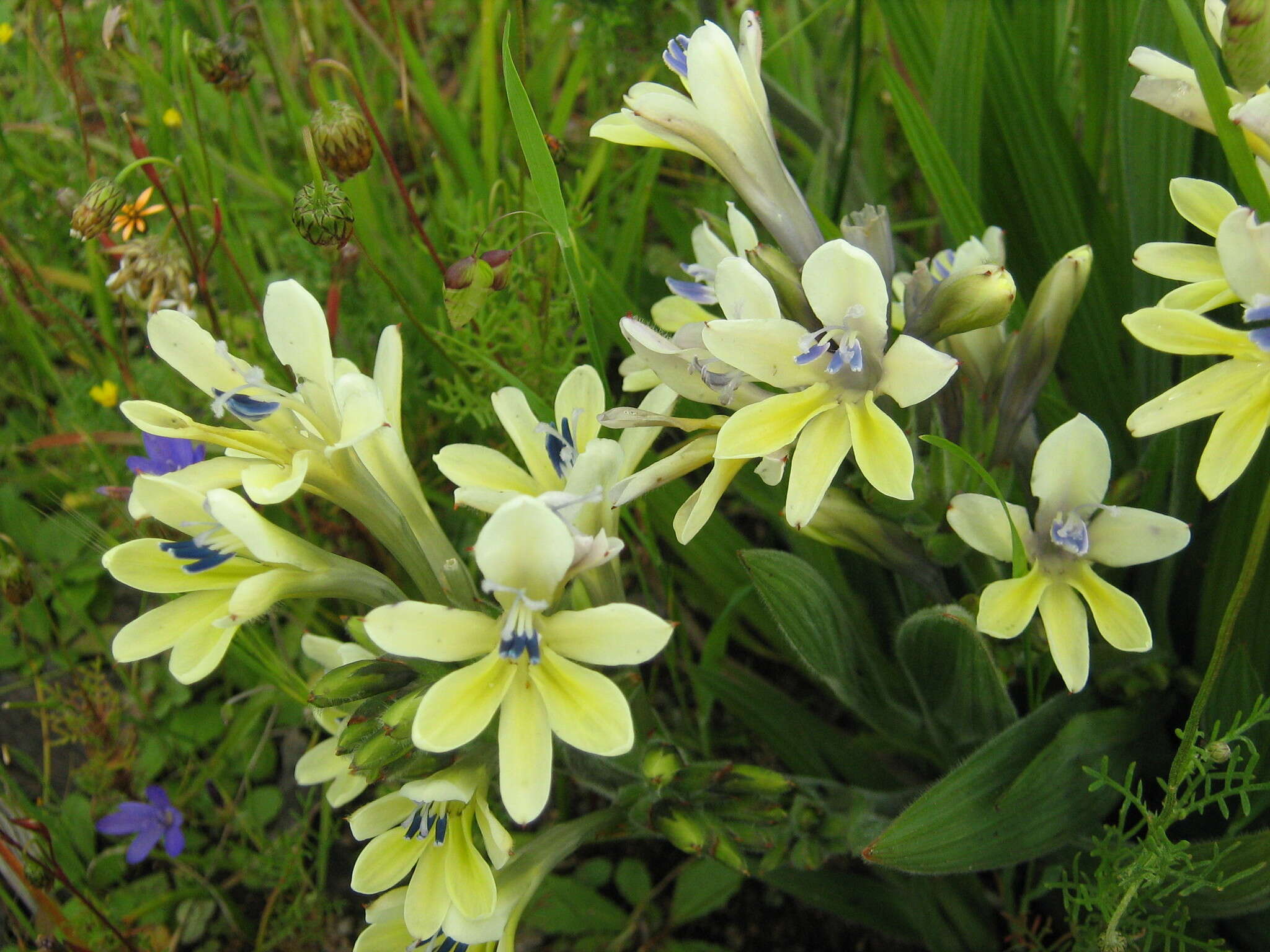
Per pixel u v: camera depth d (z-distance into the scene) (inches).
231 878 13.4
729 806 9.4
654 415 8.5
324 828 12.5
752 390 8.4
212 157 14.6
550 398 13.3
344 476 8.4
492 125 14.2
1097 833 10.7
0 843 11.4
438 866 8.3
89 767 13.2
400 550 8.7
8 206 15.9
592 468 8.1
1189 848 9.5
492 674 7.4
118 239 13.5
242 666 14.0
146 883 13.2
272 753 14.0
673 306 10.2
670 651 12.4
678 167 17.8
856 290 7.7
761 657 14.7
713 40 8.5
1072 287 8.7
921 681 10.2
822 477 7.7
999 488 9.1
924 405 9.1
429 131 16.4
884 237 8.4
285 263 15.9
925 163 11.4
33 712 14.3
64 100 15.9
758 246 8.5
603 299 12.6
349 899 13.1
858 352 7.7
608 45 15.0
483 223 13.4
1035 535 8.7
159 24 15.7
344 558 8.3
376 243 14.2
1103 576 11.1
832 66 16.2
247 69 13.0
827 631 9.9
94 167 14.1
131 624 7.9
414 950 8.7
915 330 8.3
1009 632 8.3
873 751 13.0
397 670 8.4
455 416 14.4
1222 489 7.3
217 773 13.4
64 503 14.3
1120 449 12.2
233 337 13.6
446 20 19.3
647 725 9.2
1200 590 11.2
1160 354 11.4
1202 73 7.5
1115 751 9.9
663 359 8.2
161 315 8.2
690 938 12.9
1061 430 8.3
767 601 9.6
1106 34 12.5
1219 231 7.1
